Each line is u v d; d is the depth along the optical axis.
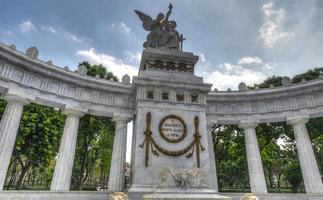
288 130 35.97
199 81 21.66
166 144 18.61
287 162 49.66
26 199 17.98
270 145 44.03
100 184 44.28
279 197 21.94
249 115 25.80
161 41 24.47
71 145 21.30
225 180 46.53
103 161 46.94
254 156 24.08
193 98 20.77
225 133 39.53
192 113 20.12
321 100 23.38
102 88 23.73
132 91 23.36
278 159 49.88
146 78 20.16
